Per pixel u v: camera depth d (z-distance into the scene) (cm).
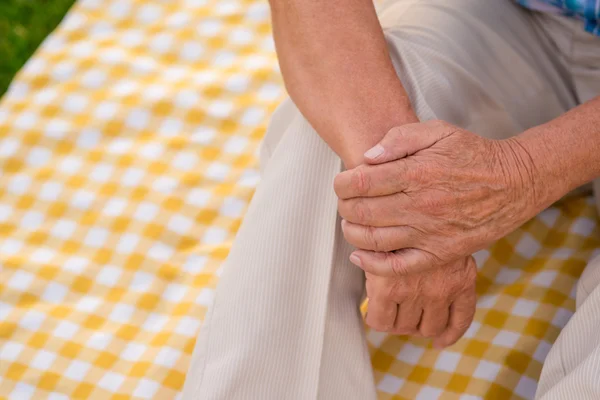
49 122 205
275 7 133
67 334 165
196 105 203
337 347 126
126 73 213
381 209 117
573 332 121
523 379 141
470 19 141
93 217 186
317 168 125
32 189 193
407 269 119
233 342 123
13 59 268
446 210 116
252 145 194
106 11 227
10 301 173
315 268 124
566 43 146
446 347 144
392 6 150
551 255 158
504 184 118
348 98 123
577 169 121
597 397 106
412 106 129
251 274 124
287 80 130
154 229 181
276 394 123
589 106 124
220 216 183
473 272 126
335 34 128
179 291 171
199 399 123
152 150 196
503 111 140
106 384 156
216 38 218
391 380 147
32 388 158
